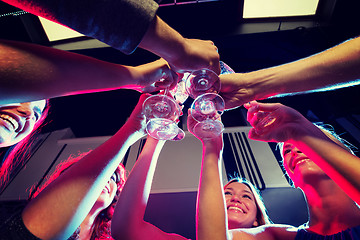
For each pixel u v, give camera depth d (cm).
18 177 354
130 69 80
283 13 471
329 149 90
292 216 309
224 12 476
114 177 145
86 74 63
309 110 432
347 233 102
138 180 122
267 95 106
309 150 97
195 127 114
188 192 332
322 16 454
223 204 100
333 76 88
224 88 106
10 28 440
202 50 81
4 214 70
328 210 118
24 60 51
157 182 346
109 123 560
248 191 188
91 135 548
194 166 363
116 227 113
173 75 99
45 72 54
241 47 472
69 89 61
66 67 58
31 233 65
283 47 464
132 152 380
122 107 566
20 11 423
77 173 80
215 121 110
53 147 420
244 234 125
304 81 95
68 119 541
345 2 425
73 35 476
